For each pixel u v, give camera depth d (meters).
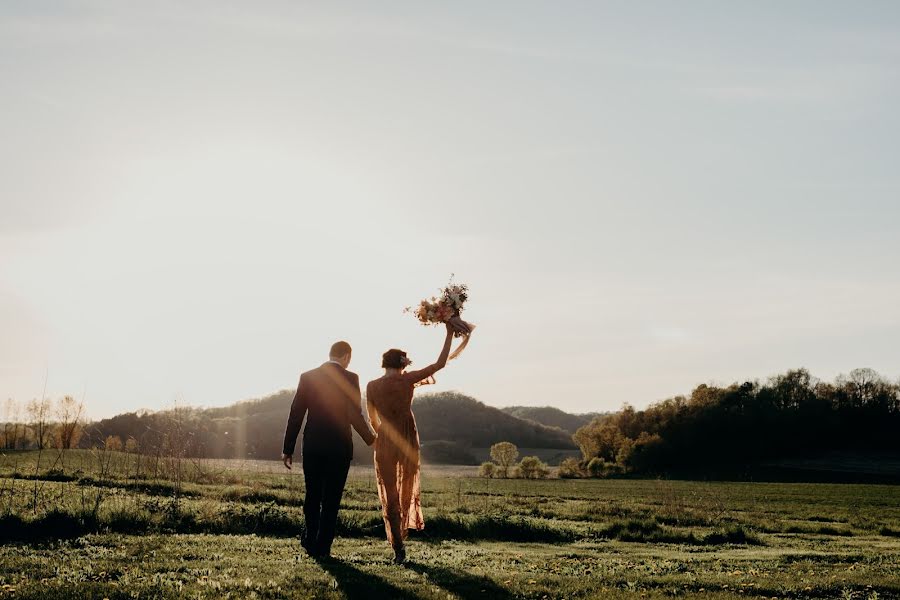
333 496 8.11
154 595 5.83
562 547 14.24
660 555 13.15
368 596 6.15
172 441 20.97
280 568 7.33
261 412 106.81
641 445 117.12
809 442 125.62
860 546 18.94
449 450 140.62
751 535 18.97
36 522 9.74
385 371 8.66
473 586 6.98
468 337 8.65
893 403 129.25
